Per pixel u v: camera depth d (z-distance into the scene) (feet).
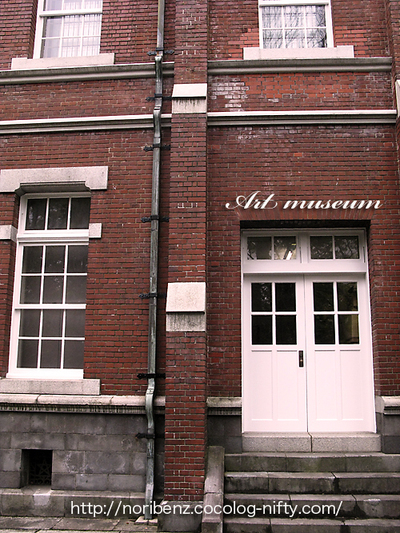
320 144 18.01
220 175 17.92
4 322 17.66
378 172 17.80
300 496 14.89
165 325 16.89
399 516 14.44
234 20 19.44
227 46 19.19
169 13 19.45
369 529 13.93
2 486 16.39
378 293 17.03
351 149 17.95
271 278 18.58
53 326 18.15
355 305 18.33
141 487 15.96
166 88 18.66
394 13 18.47
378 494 15.06
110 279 17.46
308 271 18.29
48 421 16.61
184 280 16.14
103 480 16.10
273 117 18.03
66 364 17.83
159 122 18.01
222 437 16.31
